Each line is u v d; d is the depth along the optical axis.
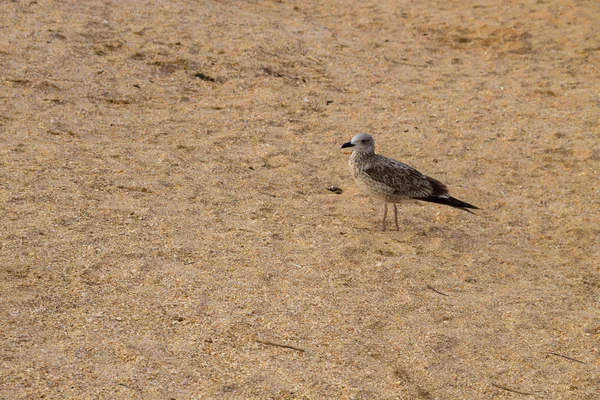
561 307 10.59
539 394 8.50
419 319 9.84
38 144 14.19
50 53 18.44
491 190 14.77
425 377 8.58
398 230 12.70
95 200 12.20
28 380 7.71
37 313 8.95
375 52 22.19
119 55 19.05
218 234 11.59
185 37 20.67
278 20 23.94
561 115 18.64
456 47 23.53
